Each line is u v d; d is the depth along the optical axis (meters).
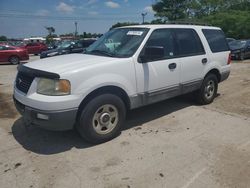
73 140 4.55
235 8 52.28
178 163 3.79
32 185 3.35
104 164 3.79
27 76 4.21
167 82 5.20
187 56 5.59
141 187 3.28
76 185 3.34
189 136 4.67
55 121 3.89
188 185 3.31
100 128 4.36
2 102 7.05
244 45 17.55
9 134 4.84
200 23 6.48
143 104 4.90
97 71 4.17
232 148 4.21
